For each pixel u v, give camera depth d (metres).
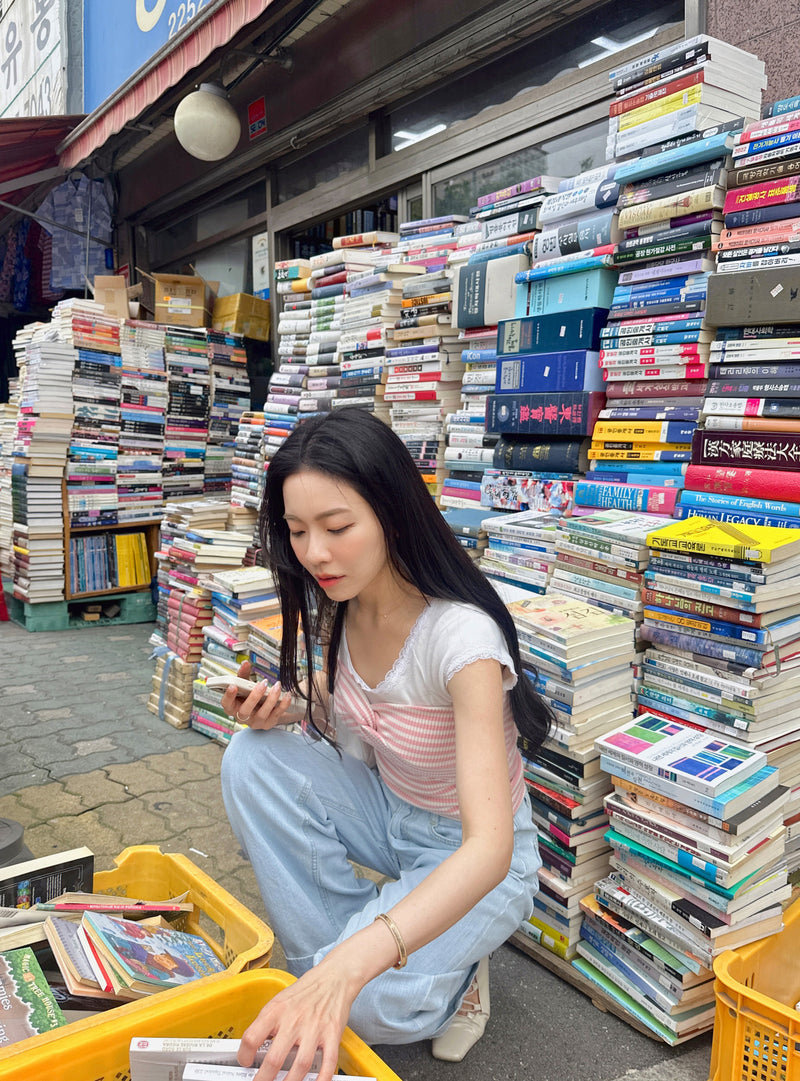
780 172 2.05
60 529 5.58
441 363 3.36
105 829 2.78
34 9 8.17
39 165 6.63
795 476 1.98
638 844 1.83
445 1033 1.72
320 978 1.06
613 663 2.01
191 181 6.70
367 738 1.64
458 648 1.38
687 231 2.28
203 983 1.27
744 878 1.67
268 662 3.20
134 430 5.77
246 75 5.41
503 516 2.71
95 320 5.49
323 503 1.31
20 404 5.65
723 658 1.92
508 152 4.08
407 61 4.41
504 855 1.21
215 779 3.19
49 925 1.52
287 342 4.51
